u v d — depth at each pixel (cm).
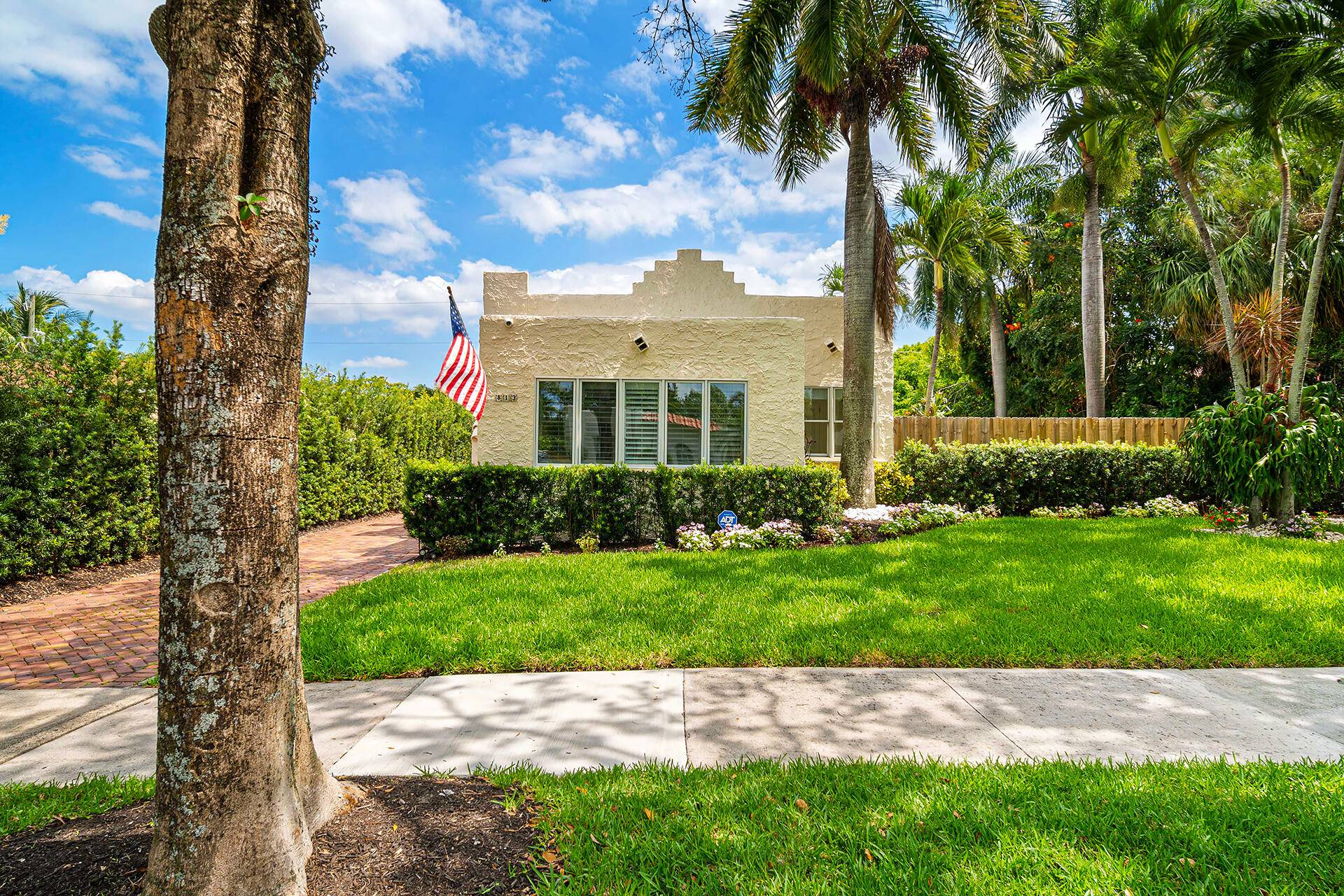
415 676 502
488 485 982
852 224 1184
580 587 716
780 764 351
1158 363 2052
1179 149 1092
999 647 526
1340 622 569
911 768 341
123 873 244
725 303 1455
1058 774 332
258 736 232
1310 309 981
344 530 1387
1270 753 363
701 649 529
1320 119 1002
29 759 378
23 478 788
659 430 1156
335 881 245
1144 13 1002
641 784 328
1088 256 1830
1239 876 254
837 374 1451
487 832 280
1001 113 1584
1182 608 614
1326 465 967
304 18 250
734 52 1134
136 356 975
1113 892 246
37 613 704
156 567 940
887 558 860
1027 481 1357
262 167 235
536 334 1147
